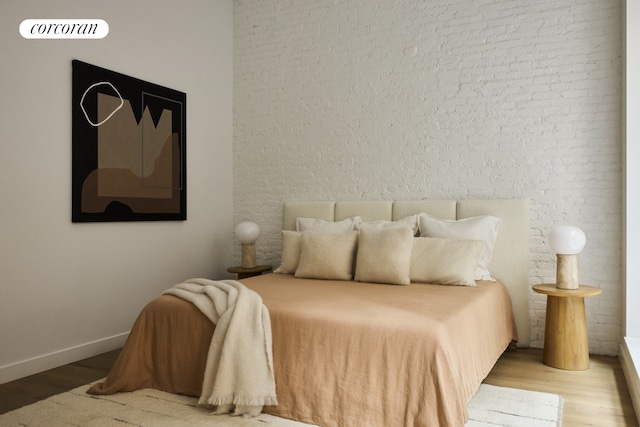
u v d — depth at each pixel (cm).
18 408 274
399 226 406
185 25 470
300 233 439
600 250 377
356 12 470
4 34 321
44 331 347
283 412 255
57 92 354
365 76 466
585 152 382
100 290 389
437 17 435
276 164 511
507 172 408
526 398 285
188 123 474
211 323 284
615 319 373
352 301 295
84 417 259
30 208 337
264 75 517
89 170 376
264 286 357
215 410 266
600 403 280
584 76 382
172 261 459
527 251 393
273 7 511
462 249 367
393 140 454
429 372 225
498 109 412
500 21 411
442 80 433
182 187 464
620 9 371
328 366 248
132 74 414
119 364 299
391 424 229
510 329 377
